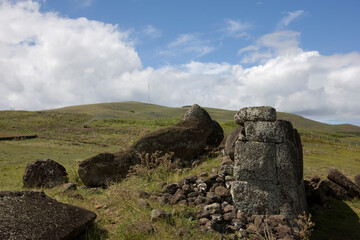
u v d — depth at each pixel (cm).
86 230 488
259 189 650
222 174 731
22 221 416
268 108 661
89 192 765
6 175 1460
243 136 682
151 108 13400
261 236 571
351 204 921
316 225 732
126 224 524
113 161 895
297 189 679
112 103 13962
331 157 2352
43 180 1026
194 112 1064
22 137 3531
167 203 638
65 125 5125
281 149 645
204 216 575
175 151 965
